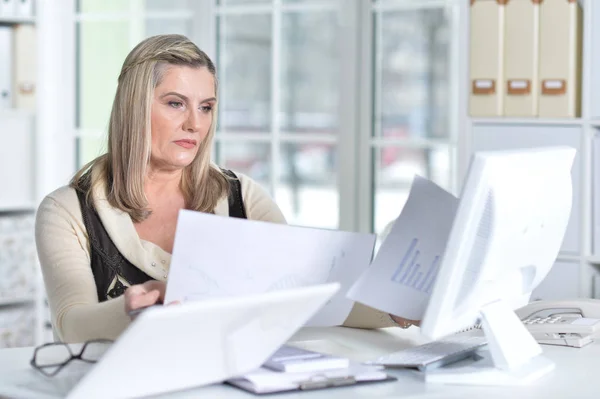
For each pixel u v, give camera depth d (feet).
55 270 7.84
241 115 17.46
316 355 6.48
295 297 5.63
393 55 16.02
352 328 8.16
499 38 13.21
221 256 6.46
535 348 6.70
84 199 8.25
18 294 16.08
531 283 7.12
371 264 6.99
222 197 8.85
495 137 13.41
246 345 5.77
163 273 8.21
